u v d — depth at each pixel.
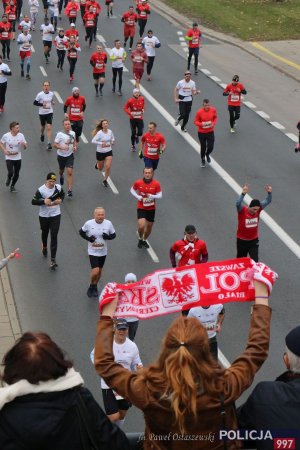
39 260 37.25
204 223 42.22
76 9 87.44
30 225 41.28
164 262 37.75
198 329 7.38
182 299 8.16
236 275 8.16
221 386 7.36
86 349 29.70
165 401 7.30
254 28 89.19
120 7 96.38
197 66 73.00
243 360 7.80
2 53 77.12
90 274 36.06
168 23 90.44
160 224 41.84
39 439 7.12
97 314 32.47
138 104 51.75
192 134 56.84
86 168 49.81
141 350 29.69
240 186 47.59
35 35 84.44
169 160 51.59
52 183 35.53
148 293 8.19
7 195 45.25
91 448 7.43
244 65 76.00
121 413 22.72
